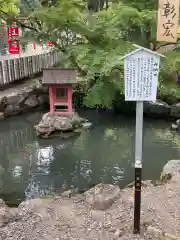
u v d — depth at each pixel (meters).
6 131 8.99
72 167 6.71
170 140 8.28
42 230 3.61
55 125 8.48
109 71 4.99
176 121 9.41
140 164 3.21
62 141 8.17
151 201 4.24
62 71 8.66
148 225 3.63
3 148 7.86
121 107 10.64
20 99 10.45
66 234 3.52
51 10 6.08
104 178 6.18
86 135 8.59
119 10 5.78
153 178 6.05
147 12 5.84
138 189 3.29
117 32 5.75
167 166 5.60
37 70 12.80
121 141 8.21
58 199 4.36
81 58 5.62
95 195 4.26
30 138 8.46
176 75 7.12
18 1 7.70
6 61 10.86
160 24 3.86
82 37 6.83
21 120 9.93
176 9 3.76
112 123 9.69
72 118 8.85
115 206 4.08
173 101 10.12
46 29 6.87
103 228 3.61
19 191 5.69
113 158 7.15
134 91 3.05
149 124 9.60
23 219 3.85
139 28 5.96
